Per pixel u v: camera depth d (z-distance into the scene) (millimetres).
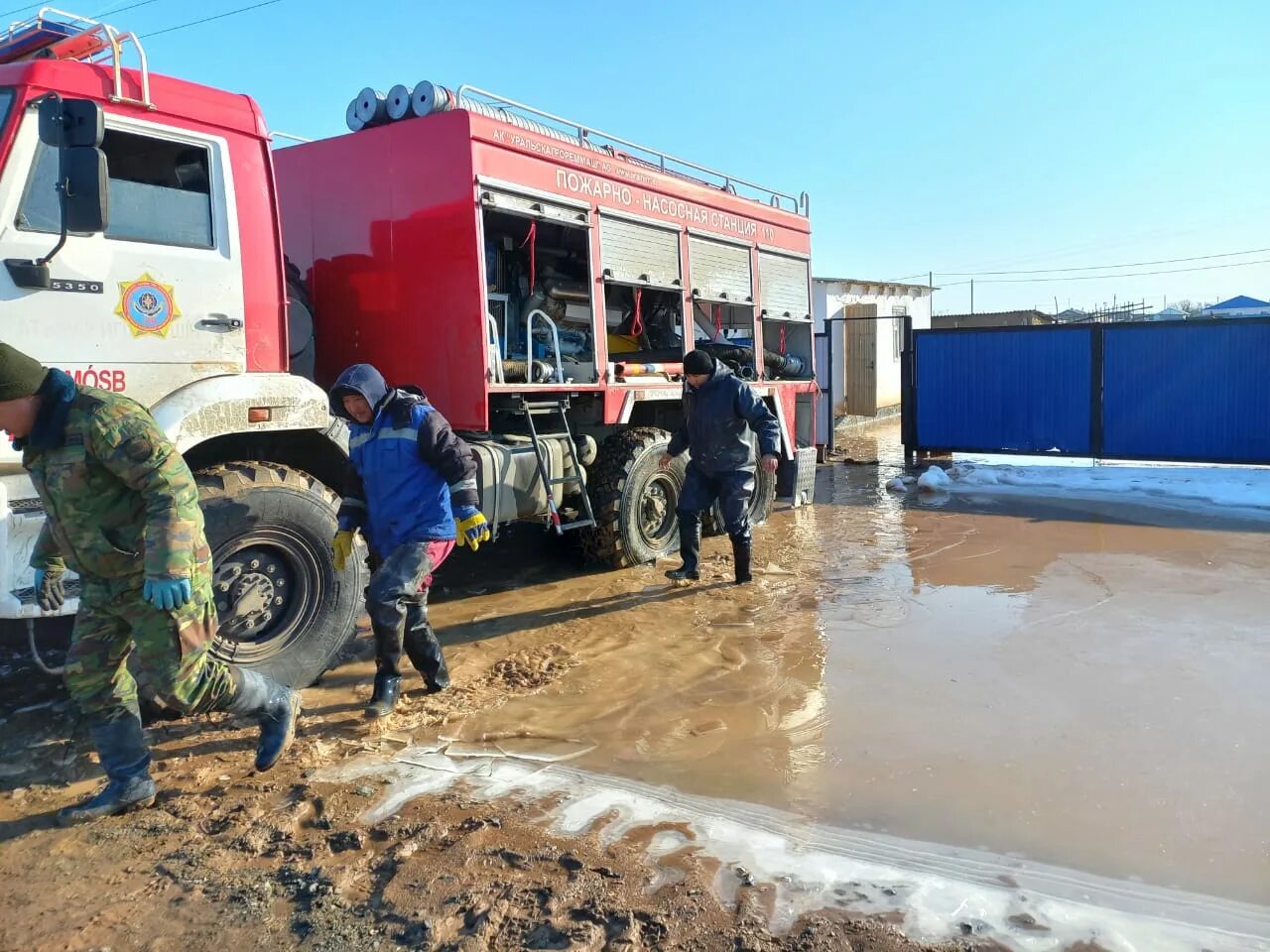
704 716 4152
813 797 3354
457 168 5664
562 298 6957
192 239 4273
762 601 6070
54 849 3057
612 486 6945
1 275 3627
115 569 3104
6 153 3652
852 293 21016
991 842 3020
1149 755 3652
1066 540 7844
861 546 7758
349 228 6121
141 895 2785
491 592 6445
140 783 3297
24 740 3922
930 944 2467
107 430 2949
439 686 4488
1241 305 45375
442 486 4277
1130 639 5105
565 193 6480
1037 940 2484
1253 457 10953
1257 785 3377
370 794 3398
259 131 4527
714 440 6309
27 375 2873
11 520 3586
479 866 2889
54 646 4941
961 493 10633
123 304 3971
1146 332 11438
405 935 2561
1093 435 11812
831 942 2473
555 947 2482
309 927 2613
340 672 4812
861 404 21312
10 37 4277
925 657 4875
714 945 2477
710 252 8312
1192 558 7047
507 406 6039
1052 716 4062
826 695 4375
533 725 4074
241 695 3379
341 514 4316
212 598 3357
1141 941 2475
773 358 9469
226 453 4664
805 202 10047
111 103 3967
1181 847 2969
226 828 3178
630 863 2893
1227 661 4703
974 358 12453
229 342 4379
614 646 5184
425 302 5840
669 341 8508
